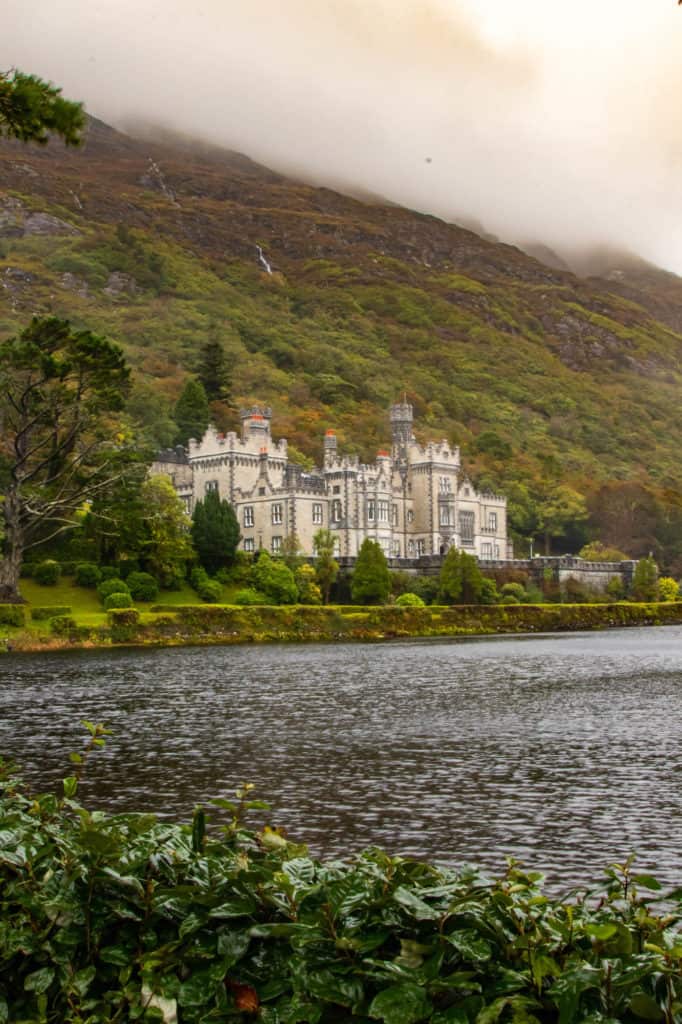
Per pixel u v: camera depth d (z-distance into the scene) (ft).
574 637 331.57
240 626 309.42
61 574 344.90
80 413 304.30
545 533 646.33
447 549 501.56
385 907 26.96
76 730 118.01
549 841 66.95
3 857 29.43
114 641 279.28
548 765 94.48
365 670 200.54
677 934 26.81
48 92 54.70
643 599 479.41
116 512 330.54
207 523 376.89
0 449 372.58
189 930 26.89
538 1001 24.72
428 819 73.00
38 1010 26.68
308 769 92.73
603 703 144.25
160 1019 25.40
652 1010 23.67
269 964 26.96
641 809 75.92
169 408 648.79
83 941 28.04
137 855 29.32
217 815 73.97
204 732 116.37
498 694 156.15
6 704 144.66
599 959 25.07
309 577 383.86
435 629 353.72
